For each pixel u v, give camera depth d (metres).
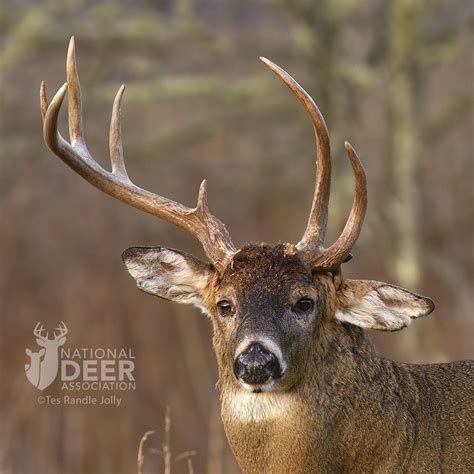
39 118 54.31
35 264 56.78
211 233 23.81
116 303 52.75
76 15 52.19
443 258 54.47
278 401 22.50
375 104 55.97
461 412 23.42
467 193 58.34
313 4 48.56
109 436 44.06
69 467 43.16
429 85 60.12
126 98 49.00
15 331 51.72
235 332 22.31
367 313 23.11
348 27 52.81
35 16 48.53
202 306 23.89
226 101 49.31
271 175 58.16
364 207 23.25
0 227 57.12
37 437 42.78
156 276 24.12
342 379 22.75
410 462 22.92
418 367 24.02
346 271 52.59
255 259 22.92
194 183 61.59
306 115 50.94
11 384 46.25
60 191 59.97
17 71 57.06
